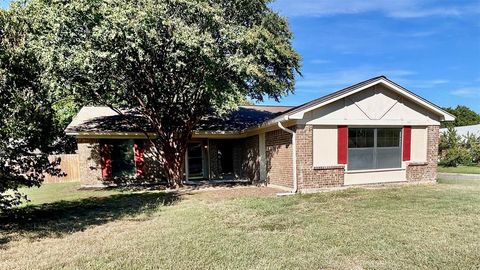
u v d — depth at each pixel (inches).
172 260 184.1
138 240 225.5
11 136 264.7
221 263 178.5
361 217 278.1
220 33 427.2
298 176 439.5
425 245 201.0
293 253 192.5
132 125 618.5
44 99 304.0
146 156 626.5
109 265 178.7
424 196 374.3
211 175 681.6
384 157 484.4
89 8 375.9
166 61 441.7
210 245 210.4
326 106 450.0
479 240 209.5
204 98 502.3
